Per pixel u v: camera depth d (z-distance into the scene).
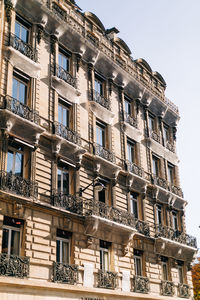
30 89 23.73
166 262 32.19
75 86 27.11
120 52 34.66
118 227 25.61
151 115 37.03
